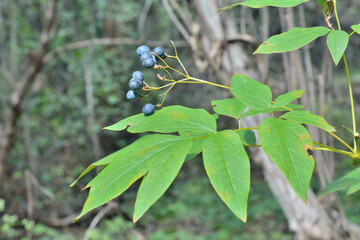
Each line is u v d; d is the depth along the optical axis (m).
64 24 8.27
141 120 1.35
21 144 9.17
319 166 4.06
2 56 8.03
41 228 7.89
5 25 8.38
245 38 3.45
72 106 8.83
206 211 9.91
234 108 1.51
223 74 3.52
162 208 9.90
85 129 9.06
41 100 8.38
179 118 1.33
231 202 1.01
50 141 9.45
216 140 1.17
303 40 1.21
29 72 6.47
